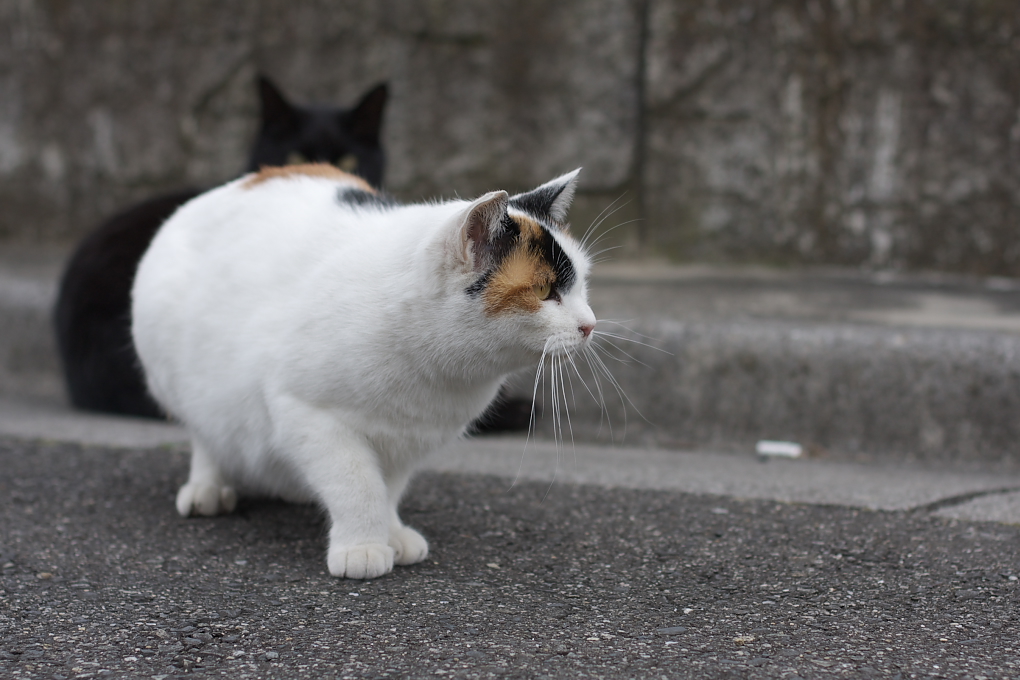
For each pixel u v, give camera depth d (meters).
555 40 5.75
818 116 5.59
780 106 5.61
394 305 2.24
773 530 2.68
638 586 2.27
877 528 2.69
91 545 2.50
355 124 4.67
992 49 5.36
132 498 2.95
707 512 2.84
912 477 3.42
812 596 2.21
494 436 4.16
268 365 2.35
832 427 3.99
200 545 2.53
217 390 2.51
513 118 5.87
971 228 5.54
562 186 2.62
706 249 5.83
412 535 2.48
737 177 5.73
